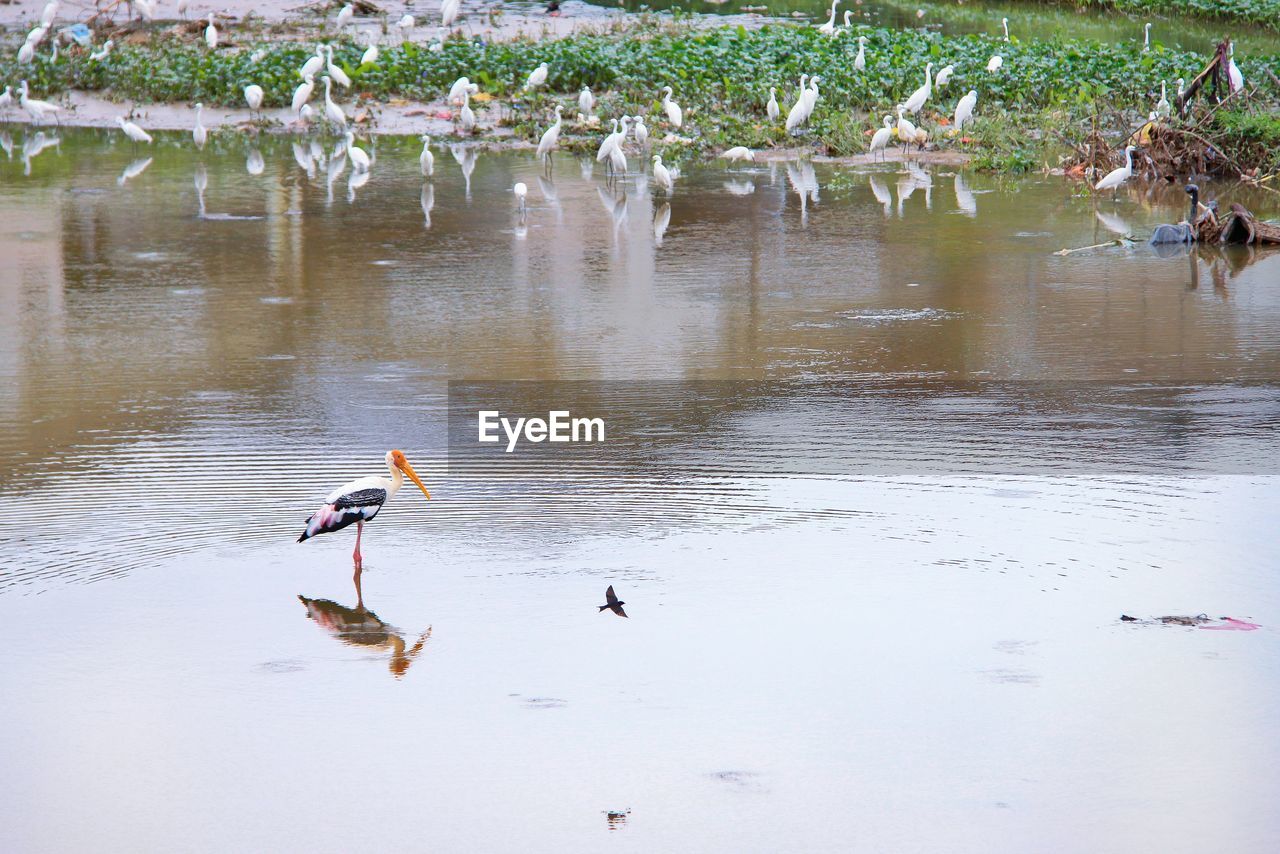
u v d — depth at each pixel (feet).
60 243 76.43
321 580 35.27
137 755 27.17
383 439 45.68
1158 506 39.50
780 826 24.70
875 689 29.50
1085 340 58.13
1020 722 28.12
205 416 47.93
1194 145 102.58
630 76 129.70
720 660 30.89
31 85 135.13
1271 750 27.02
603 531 38.24
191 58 135.74
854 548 36.88
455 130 119.65
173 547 37.06
